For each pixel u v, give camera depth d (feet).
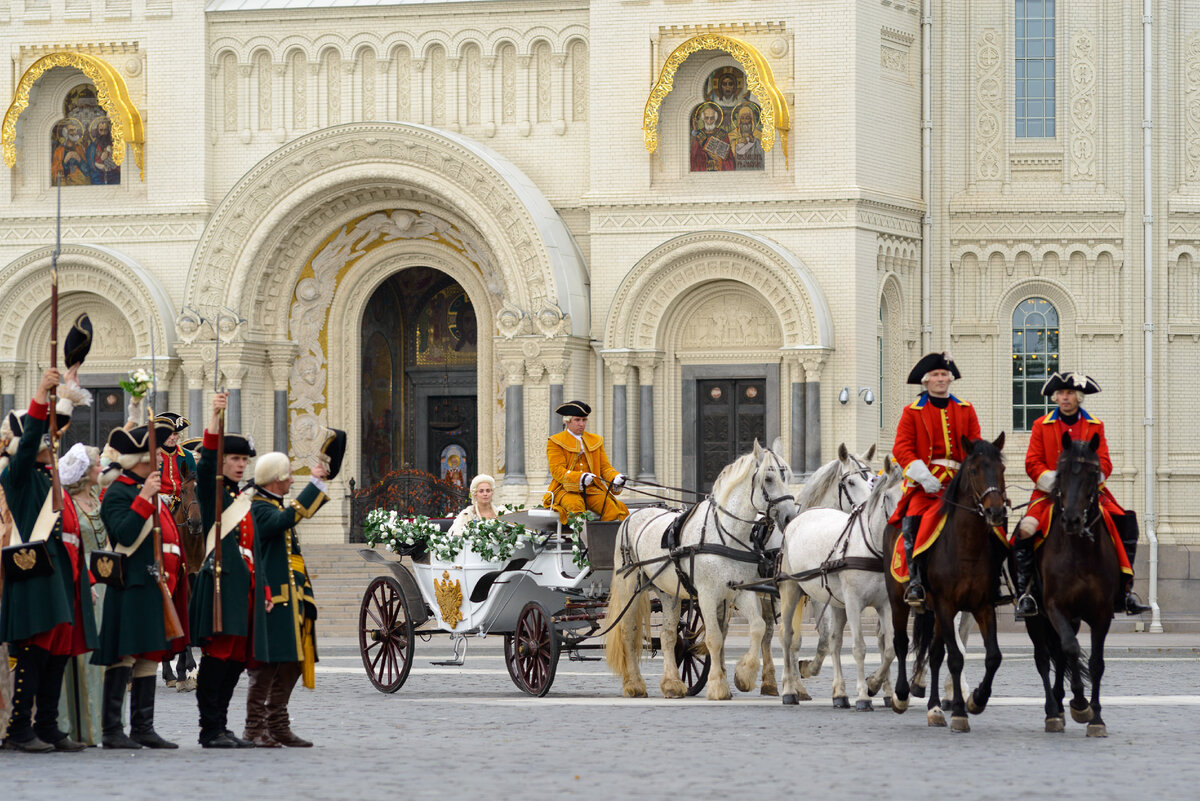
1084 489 87.35
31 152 216.13
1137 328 203.41
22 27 214.07
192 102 210.59
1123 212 203.72
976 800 66.08
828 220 192.54
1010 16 205.46
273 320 212.23
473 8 205.57
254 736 83.05
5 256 215.10
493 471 211.41
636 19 198.39
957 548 90.99
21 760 76.69
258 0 212.64
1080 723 93.40
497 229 198.49
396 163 201.87
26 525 79.46
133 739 82.38
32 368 216.74
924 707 106.32
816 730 91.50
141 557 80.64
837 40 192.85
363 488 216.33
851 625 103.71
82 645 79.97
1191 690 119.34
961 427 95.71
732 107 197.47
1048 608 89.35
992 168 205.46
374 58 208.95
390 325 226.17
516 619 122.11
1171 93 205.87
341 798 65.51
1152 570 196.03
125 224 212.23
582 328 198.70
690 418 199.11
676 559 111.86
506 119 206.08
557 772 73.67
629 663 115.96
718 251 194.49
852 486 116.37
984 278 204.74
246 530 81.35
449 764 76.28
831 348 191.42
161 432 82.99
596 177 199.72
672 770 74.38
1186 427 204.44
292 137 209.87
